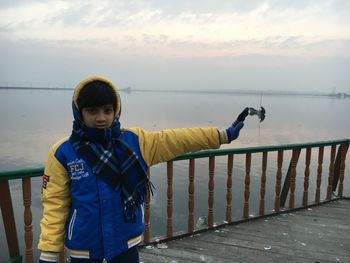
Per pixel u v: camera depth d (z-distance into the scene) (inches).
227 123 3597.4
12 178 114.8
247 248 151.0
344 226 179.2
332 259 143.9
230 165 171.9
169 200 153.9
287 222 183.0
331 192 224.1
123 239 73.7
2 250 590.9
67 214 73.8
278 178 193.0
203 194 900.6
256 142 2202.3
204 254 144.6
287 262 140.3
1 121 3570.4
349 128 3538.4
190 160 156.6
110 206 71.2
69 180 72.5
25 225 121.1
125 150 73.3
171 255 143.0
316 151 1461.6
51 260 71.5
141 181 75.4
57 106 6953.7
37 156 1828.2
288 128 3324.3
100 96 68.2
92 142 71.5
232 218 181.8
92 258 73.0
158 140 78.2
